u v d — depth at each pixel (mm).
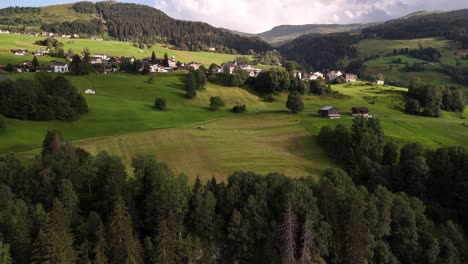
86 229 58156
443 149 92812
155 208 64438
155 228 63000
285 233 58875
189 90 189875
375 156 106312
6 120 117438
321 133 125125
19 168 72562
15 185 68812
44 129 120438
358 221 62844
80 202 69125
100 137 118875
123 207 58500
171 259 56000
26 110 123750
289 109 174125
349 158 106500
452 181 87812
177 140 120500
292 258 57125
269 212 64875
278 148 120438
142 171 71500
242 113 168750
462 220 82312
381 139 112938
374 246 65500
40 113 125312
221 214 66000
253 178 70688
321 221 63344
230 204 66875
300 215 62906
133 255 54125
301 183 68062
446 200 87000
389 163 105188
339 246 62562
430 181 90812
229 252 63844
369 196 71562
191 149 113125
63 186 64188
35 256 51562
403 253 67812
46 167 69750
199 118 155375
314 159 112562
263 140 127938
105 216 65500
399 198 71625
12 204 59094
